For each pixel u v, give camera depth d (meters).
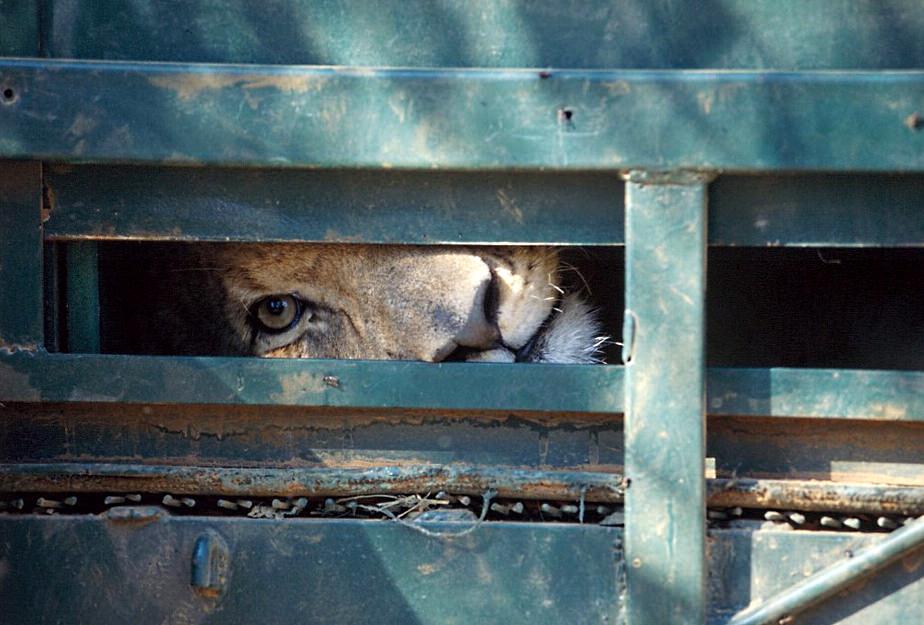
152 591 4.92
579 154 4.62
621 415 4.83
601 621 4.76
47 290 5.00
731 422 4.86
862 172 4.59
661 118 4.58
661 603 4.69
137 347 7.14
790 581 4.73
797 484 4.75
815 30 4.68
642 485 4.69
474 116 4.64
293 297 6.71
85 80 4.71
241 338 6.96
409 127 4.67
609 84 4.58
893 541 4.57
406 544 4.82
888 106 4.52
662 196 4.63
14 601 4.95
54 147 4.74
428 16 4.76
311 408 4.96
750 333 7.58
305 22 4.80
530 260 5.80
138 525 4.90
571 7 4.73
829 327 7.29
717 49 4.72
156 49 4.84
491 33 4.75
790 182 4.71
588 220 4.78
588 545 4.75
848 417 4.69
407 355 5.66
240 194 4.88
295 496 4.98
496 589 4.80
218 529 4.89
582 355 6.11
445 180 4.82
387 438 4.96
